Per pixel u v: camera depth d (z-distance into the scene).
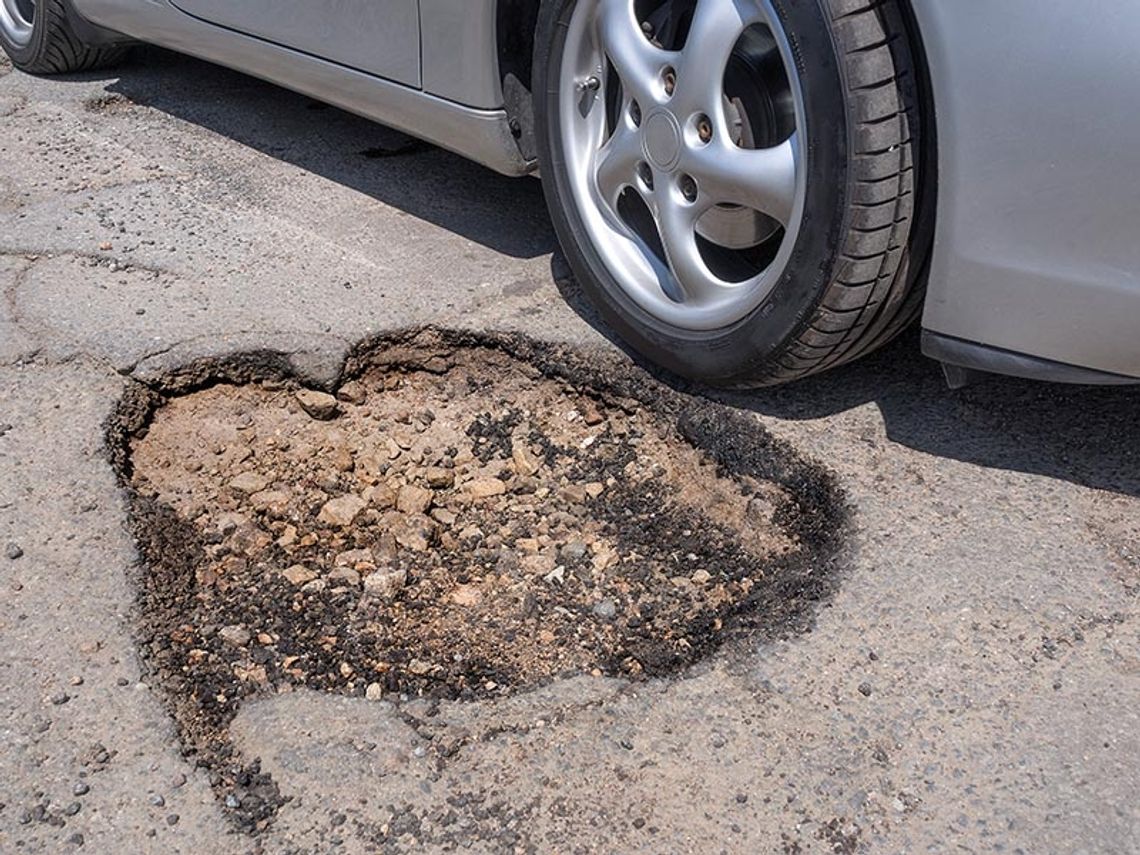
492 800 1.83
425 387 2.97
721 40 2.36
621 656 2.18
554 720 1.97
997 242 2.18
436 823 1.80
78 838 1.77
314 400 2.85
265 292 3.11
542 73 2.79
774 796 1.84
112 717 1.96
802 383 2.77
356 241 3.39
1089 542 2.32
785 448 2.58
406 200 3.64
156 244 3.34
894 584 2.22
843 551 2.31
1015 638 2.11
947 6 2.09
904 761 1.90
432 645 2.22
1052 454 2.54
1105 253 2.07
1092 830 1.79
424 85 3.06
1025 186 2.11
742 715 1.98
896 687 2.02
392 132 4.12
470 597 2.35
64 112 4.28
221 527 2.48
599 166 2.75
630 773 1.88
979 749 1.91
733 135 2.44
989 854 1.75
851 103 2.19
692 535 2.51
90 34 4.43
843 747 1.92
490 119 2.97
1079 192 2.06
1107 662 2.07
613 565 2.44
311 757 1.90
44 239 3.35
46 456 2.53
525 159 3.05
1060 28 1.99
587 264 2.83
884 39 2.17
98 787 1.84
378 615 2.29
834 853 1.76
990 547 2.30
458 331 2.97
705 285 2.58
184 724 1.96
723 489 2.59
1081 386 2.74
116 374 2.79
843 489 2.45
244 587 2.34
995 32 2.05
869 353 2.66
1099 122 2.00
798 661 2.07
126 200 3.59
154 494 2.56
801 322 2.40
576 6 2.65
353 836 1.78
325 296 3.10
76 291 3.09
